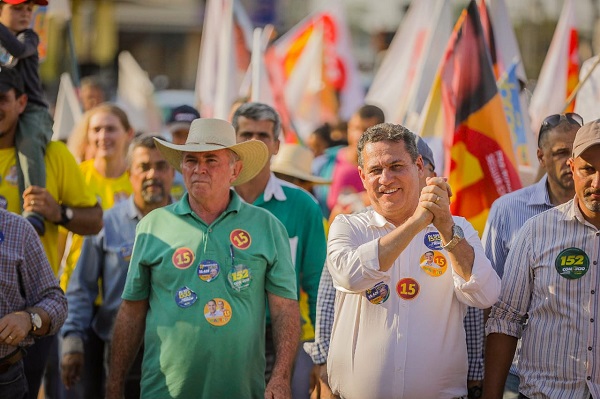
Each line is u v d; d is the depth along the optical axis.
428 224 6.89
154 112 22.73
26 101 9.39
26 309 7.89
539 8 30.22
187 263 7.80
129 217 10.49
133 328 8.03
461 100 10.30
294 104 17.70
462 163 10.19
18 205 9.39
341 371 7.32
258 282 7.92
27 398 8.20
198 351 7.69
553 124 8.69
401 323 7.14
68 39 15.79
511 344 7.62
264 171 9.65
